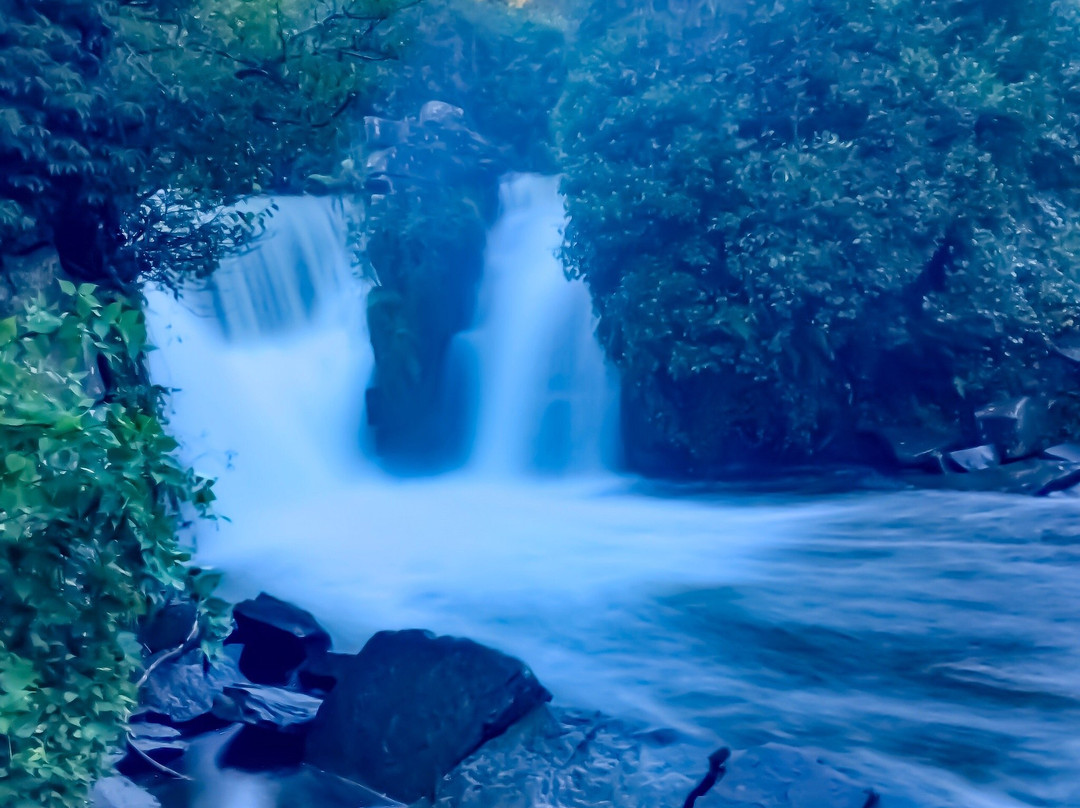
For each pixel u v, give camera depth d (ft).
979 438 65.00
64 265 37.76
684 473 72.23
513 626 40.60
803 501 62.39
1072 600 40.86
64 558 15.11
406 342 79.92
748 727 29.53
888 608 40.86
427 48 102.32
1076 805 24.36
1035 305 67.87
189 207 45.98
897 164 66.39
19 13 33.50
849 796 21.83
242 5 41.22
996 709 30.42
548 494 71.61
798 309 67.77
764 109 70.08
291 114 43.60
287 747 27.58
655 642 37.83
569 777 23.48
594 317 75.97
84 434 14.65
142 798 22.57
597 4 81.46
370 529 62.80
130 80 37.52
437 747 25.05
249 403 72.33
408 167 84.33
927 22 69.31
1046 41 71.51
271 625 33.35
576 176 72.38
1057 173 73.51
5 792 14.76
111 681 16.22
